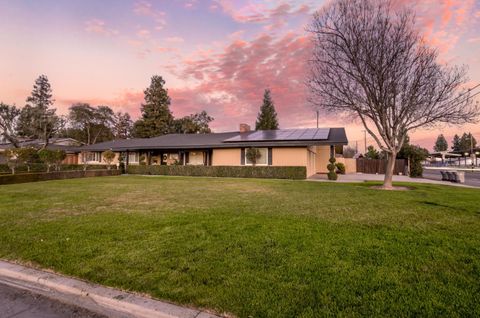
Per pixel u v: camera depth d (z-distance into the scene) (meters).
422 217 5.71
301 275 2.88
